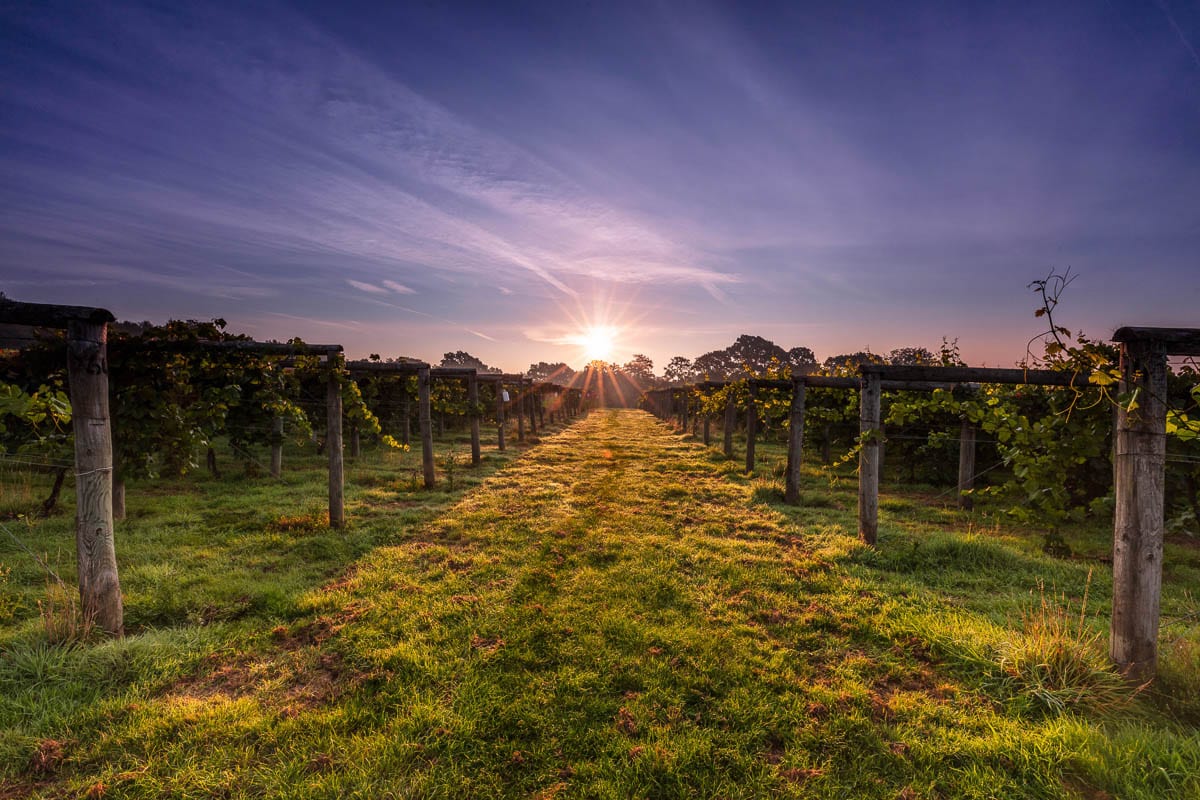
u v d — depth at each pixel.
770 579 5.16
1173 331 3.08
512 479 10.94
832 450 15.00
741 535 6.88
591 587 4.87
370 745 2.72
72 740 2.70
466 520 7.37
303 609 4.34
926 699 3.19
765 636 3.98
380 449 15.31
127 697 3.07
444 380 15.55
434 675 3.36
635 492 9.61
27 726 2.78
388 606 4.41
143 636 3.73
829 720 2.96
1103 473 7.59
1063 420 6.02
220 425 7.61
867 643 3.91
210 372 7.43
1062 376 5.36
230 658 3.63
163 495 8.53
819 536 6.76
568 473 11.88
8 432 7.13
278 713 3.00
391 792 2.41
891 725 2.94
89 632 3.63
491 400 23.19
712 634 3.96
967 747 2.71
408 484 9.96
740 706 3.08
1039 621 3.91
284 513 7.45
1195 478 6.73
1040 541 6.86
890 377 6.34
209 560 5.48
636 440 20.08
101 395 3.73
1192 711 2.98
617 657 3.59
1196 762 2.46
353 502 8.38
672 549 6.08
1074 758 2.56
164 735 2.78
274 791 2.42
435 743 2.74
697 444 18.33
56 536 6.02
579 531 6.84
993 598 4.81
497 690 3.21
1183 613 4.47
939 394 6.87
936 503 9.41
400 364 9.81
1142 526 3.19
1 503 7.15
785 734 2.86
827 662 3.63
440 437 19.11
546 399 30.14
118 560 5.35
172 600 4.31
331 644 3.79
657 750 2.68
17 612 4.09
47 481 8.60
